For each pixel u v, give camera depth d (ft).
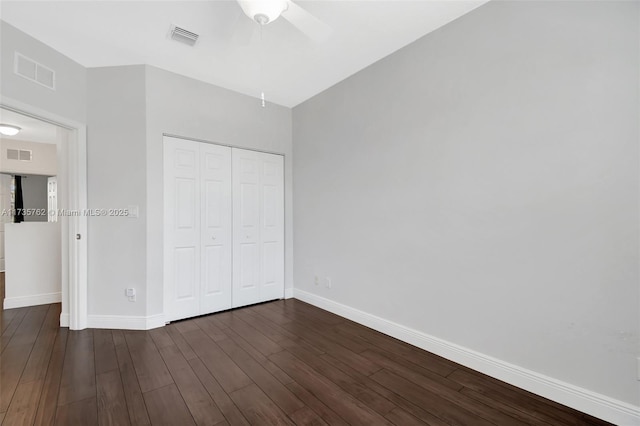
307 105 12.37
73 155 9.40
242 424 5.28
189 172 10.58
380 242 9.42
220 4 6.74
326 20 7.37
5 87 7.27
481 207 7.02
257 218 12.35
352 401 5.96
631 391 5.13
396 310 8.97
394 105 8.93
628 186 5.14
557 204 5.90
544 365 6.10
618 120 5.22
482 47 6.94
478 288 7.11
